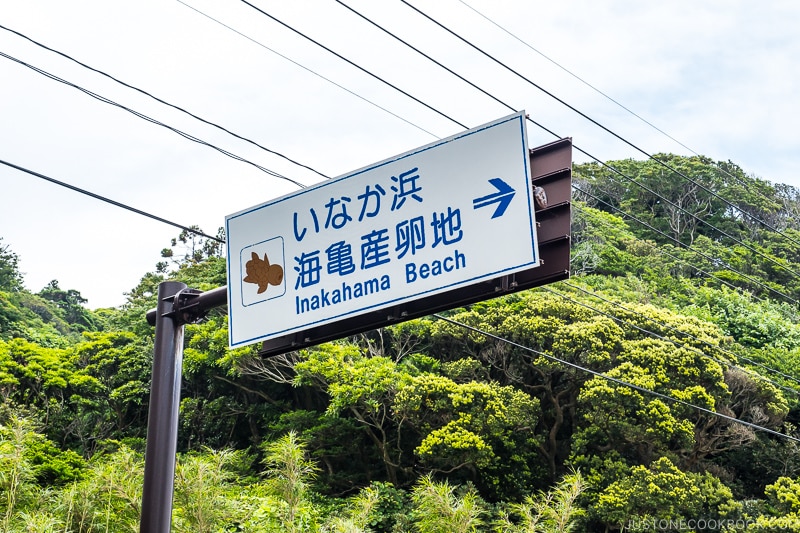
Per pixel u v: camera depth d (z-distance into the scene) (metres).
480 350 22.42
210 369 22.81
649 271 33.38
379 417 21.08
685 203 43.06
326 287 4.84
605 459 19.14
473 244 4.38
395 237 4.65
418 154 4.70
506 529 13.52
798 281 36.59
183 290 5.66
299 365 20.41
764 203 42.72
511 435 20.08
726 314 29.75
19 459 11.16
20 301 36.19
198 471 10.47
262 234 5.20
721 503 18.66
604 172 44.94
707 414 20.33
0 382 22.23
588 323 21.17
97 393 24.00
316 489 20.11
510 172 4.38
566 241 4.30
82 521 10.95
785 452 21.34
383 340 23.52
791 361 24.81
